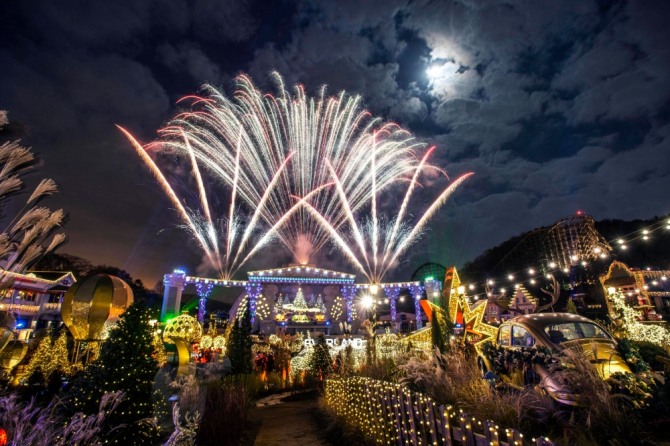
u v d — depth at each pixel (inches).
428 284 1062.4
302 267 1113.4
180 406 236.1
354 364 416.8
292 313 1101.7
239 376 474.6
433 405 176.2
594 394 175.8
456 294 341.7
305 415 382.9
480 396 191.6
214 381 341.4
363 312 1114.7
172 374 251.1
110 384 209.9
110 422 203.2
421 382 233.3
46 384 330.0
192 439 211.6
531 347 261.3
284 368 637.3
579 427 163.8
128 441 204.7
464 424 153.9
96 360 229.8
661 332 409.1
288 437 295.3
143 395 219.5
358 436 261.1
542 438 122.6
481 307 341.4
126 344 225.6
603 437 158.7
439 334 293.4
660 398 159.5
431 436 176.1
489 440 139.9
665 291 752.3
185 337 260.7
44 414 153.6
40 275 1128.2
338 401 332.8
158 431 217.6
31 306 1023.6
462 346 284.0
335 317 1126.4
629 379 180.1
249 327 582.2
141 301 248.1
